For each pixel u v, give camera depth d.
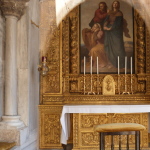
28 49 5.43
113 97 6.71
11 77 5.07
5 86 5.09
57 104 6.57
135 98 6.73
